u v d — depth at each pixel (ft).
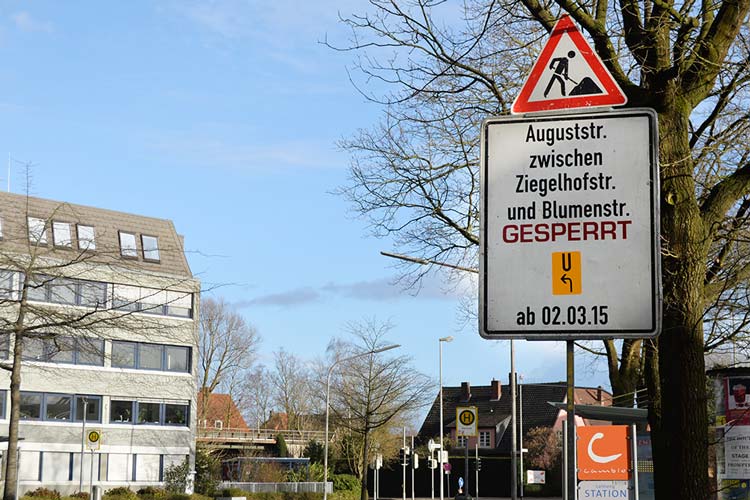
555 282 19.01
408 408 171.22
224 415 280.31
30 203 159.12
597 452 53.83
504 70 39.75
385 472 242.58
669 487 25.57
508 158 19.63
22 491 152.35
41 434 155.84
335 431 212.02
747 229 33.78
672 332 25.91
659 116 26.89
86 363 162.30
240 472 197.16
